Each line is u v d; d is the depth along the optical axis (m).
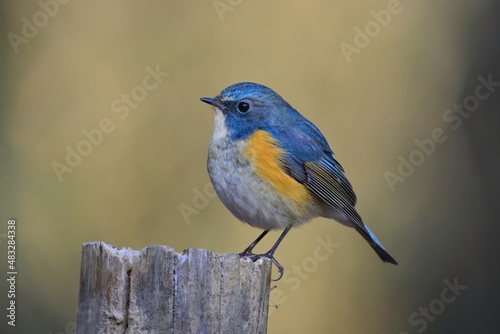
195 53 13.43
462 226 13.43
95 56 13.52
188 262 5.71
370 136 13.34
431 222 13.43
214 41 13.45
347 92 13.34
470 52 13.83
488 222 13.45
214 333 5.71
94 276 5.70
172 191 13.01
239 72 13.30
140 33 13.59
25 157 13.13
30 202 12.97
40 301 12.80
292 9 13.49
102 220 12.97
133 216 12.95
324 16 13.45
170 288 5.65
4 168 12.99
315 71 13.34
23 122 13.32
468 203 13.52
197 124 13.16
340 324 12.70
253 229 12.80
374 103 13.41
